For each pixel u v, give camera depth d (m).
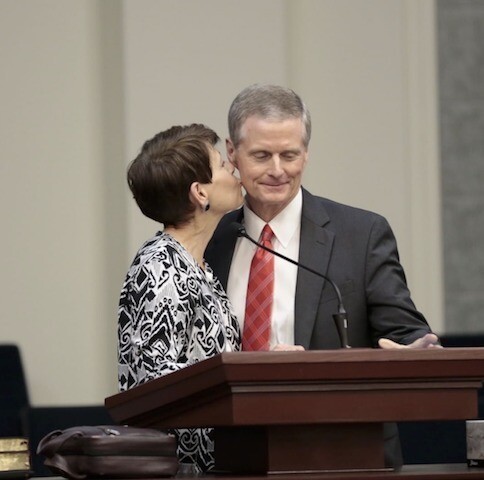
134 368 9.58
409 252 20.45
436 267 20.55
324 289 11.11
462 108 20.89
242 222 11.52
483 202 20.95
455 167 20.84
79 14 19.80
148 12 19.72
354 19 20.41
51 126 19.70
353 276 11.18
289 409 8.13
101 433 8.34
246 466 8.62
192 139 10.31
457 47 20.91
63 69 19.75
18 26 19.70
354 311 11.15
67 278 19.66
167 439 8.36
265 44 19.94
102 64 19.84
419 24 20.58
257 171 10.79
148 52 19.67
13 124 19.62
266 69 19.94
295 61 20.23
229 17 19.89
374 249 11.29
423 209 20.50
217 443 9.02
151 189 10.21
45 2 19.75
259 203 11.33
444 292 20.70
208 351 9.93
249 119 10.78
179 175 10.14
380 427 8.55
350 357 8.15
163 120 19.67
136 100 19.61
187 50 19.77
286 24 20.09
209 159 10.29
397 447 10.90
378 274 11.22
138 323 9.59
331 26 20.36
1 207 19.55
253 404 8.08
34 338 19.55
